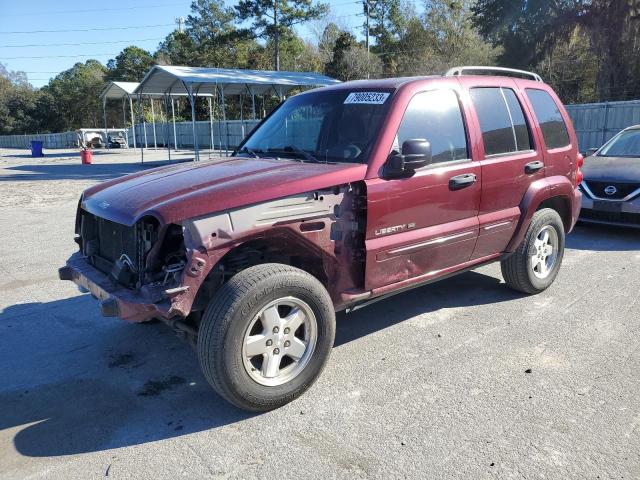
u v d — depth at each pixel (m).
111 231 3.71
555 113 5.41
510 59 36.28
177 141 46.31
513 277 5.20
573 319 4.78
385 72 53.47
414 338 4.44
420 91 4.11
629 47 30.09
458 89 4.41
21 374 3.96
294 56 59.78
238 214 3.17
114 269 3.51
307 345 3.47
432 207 4.06
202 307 3.42
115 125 80.81
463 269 4.59
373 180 3.68
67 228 9.23
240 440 3.10
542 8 33.16
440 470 2.80
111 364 4.11
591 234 8.22
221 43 54.19
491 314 4.93
